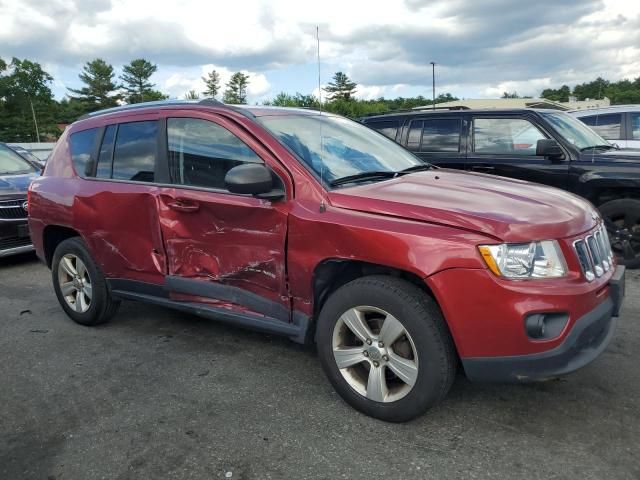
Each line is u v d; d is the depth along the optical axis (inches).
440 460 106.6
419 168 163.9
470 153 263.7
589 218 122.6
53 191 184.1
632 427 115.2
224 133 143.6
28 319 197.3
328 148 146.6
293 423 121.5
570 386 132.9
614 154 234.1
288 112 158.4
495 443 111.3
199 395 135.6
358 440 114.3
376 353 118.3
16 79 3742.6
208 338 172.1
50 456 113.0
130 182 162.7
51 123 3944.4
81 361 158.9
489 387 133.7
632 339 159.0
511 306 103.6
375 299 115.3
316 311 130.3
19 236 269.9
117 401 134.3
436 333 110.1
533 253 106.2
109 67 4042.8
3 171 310.0
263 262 133.1
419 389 112.7
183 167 150.9
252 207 132.7
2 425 126.0
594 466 103.0
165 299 159.0
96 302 177.9
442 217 111.5
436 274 107.7
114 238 165.6
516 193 128.8
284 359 154.6
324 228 120.4
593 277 112.6
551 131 245.6
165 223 151.1
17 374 152.0
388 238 112.2
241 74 2679.6
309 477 103.4
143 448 114.4
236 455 110.8
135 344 169.8
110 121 173.6
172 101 163.9
